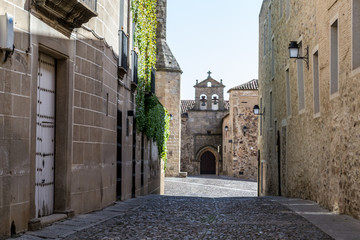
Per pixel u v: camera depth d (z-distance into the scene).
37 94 7.72
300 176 14.86
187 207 11.48
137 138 17.69
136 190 17.36
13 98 6.41
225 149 59.97
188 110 64.75
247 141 51.75
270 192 22.97
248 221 8.50
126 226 7.74
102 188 10.62
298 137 15.20
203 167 65.56
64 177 8.40
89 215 9.12
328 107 10.84
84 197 9.38
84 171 9.35
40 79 7.86
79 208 9.10
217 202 13.38
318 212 10.07
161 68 43.78
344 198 9.45
